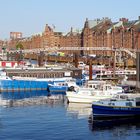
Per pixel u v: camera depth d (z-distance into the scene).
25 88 121.94
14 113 76.75
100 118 70.38
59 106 87.25
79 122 67.50
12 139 54.31
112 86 92.69
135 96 75.50
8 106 87.00
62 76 132.62
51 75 131.12
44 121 68.06
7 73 127.00
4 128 61.66
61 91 118.38
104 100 72.00
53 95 111.88
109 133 59.31
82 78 132.12
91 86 94.75
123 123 67.38
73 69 135.50
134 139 55.69
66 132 59.31
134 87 103.88
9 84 120.88
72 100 92.00
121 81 115.12
